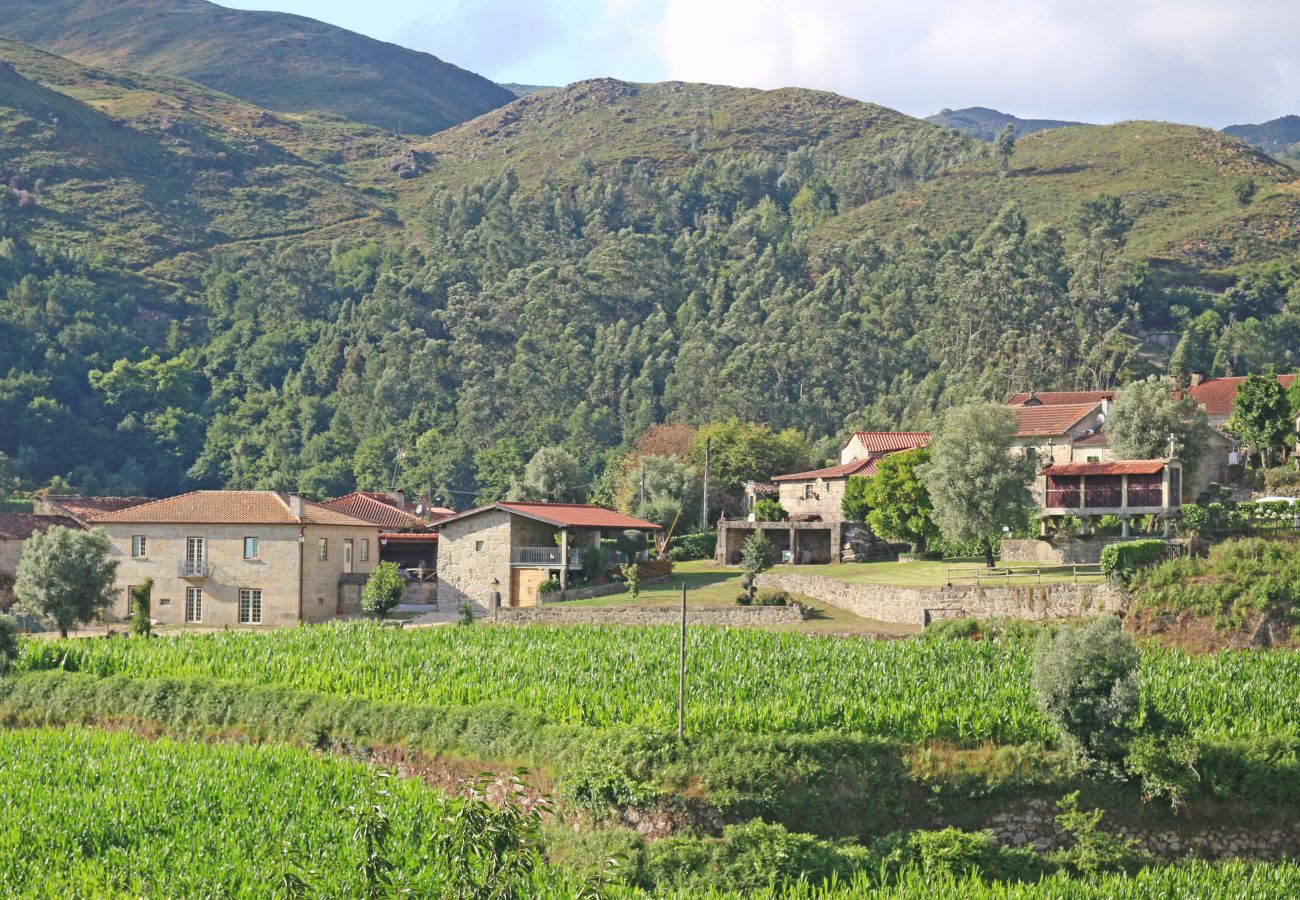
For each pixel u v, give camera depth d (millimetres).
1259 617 63875
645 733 50312
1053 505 82250
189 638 73688
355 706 58219
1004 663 60906
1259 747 49906
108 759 49969
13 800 44844
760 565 91375
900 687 56375
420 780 49156
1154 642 64438
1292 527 72812
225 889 37500
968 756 50438
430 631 73562
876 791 49031
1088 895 40969
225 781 47375
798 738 49594
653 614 81750
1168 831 48719
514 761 52812
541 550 95500
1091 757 50031
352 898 35969
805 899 41750
